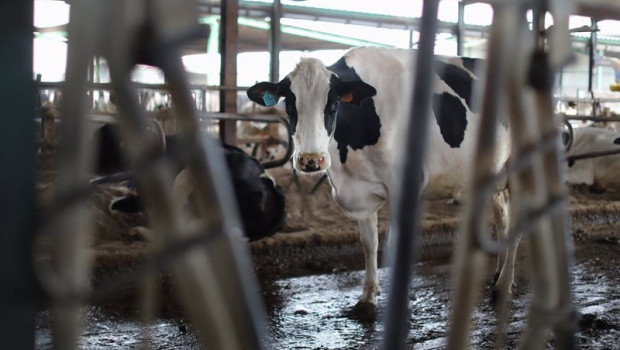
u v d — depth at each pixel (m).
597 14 0.78
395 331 0.75
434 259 6.73
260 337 0.71
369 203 4.60
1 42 0.67
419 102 0.72
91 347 3.95
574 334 0.84
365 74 4.51
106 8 0.58
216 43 13.01
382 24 13.61
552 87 0.76
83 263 0.62
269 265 6.48
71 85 0.59
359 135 4.43
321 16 13.16
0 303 0.64
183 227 0.65
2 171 0.67
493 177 0.73
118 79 0.59
